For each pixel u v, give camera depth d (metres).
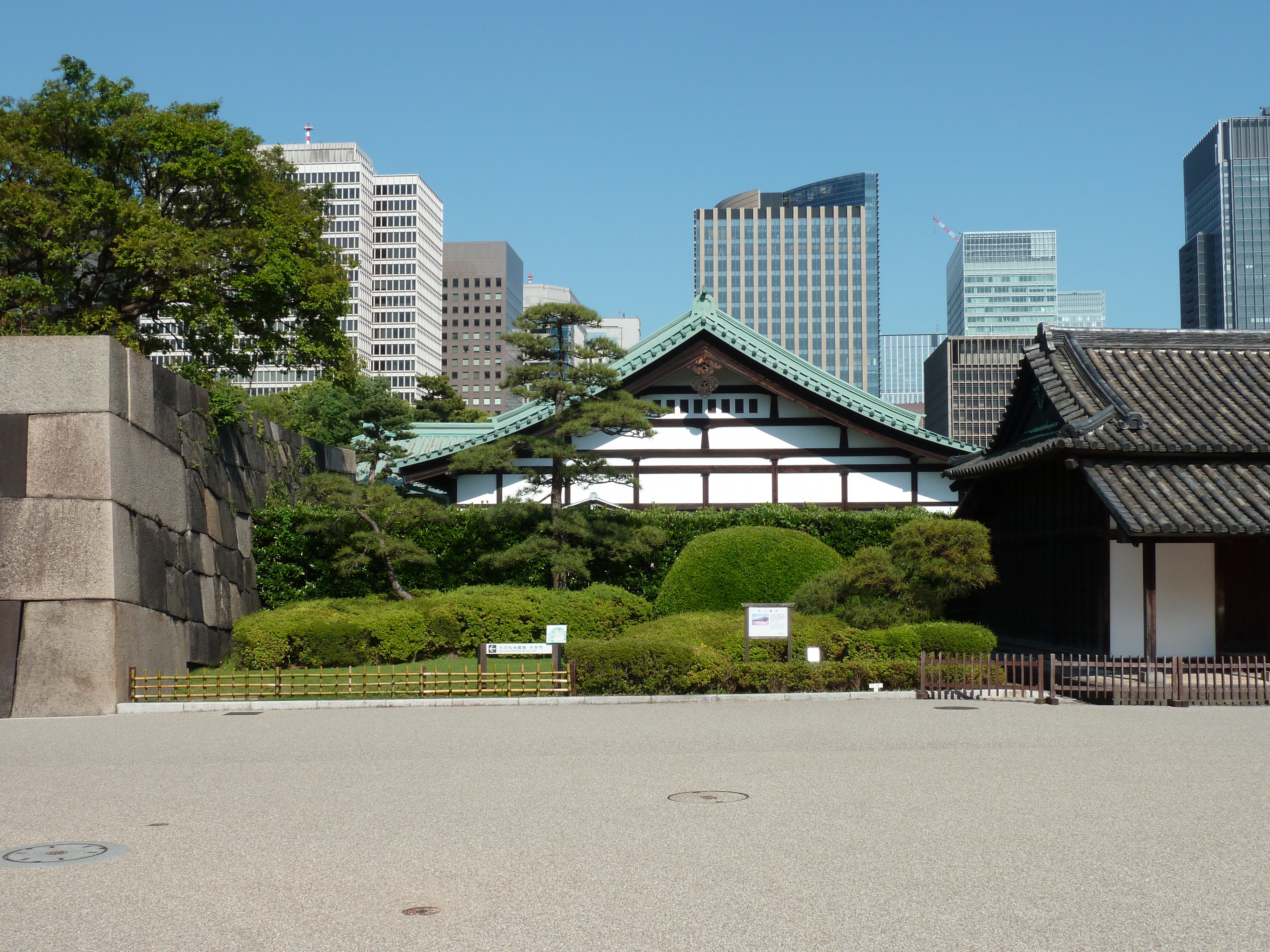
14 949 5.80
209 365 28.81
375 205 154.75
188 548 20.52
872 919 6.18
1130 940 5.85
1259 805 9.06
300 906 6.50
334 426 36.88
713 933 5.96
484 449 23.17
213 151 27.98
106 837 8.23
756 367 28.08
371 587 25.09
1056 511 20.89
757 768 10.96
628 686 17.58
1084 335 22.28
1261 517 17.42
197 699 17.03
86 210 25.23
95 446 17.22
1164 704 16.70
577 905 6.46
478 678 17.48
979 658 18.00
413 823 8.59
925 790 9.77
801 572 22.11
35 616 16.77
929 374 161.75
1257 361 21.89
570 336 26.30
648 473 28.41
